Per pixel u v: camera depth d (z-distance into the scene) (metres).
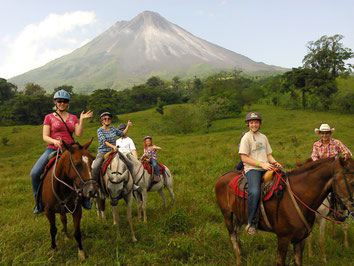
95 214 7.61
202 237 5.69
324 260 4.86
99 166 6.36
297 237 3.93
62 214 5.30
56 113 5.32
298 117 54.25
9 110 86.38
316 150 5.72
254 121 4.33
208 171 12.57
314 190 3.89
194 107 54.69
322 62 73.31
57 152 5.16
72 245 5.50
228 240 5.58
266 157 4.40
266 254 5.05
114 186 5.80
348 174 3.64
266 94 87.62
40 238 5.78
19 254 4.93
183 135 47.19
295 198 3.94
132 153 7.74
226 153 17.55
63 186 4.90
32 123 85.75
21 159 27.11
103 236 5.93
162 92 121.12
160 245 5.50
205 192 9.13
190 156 17.03
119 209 7.93
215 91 81.69
